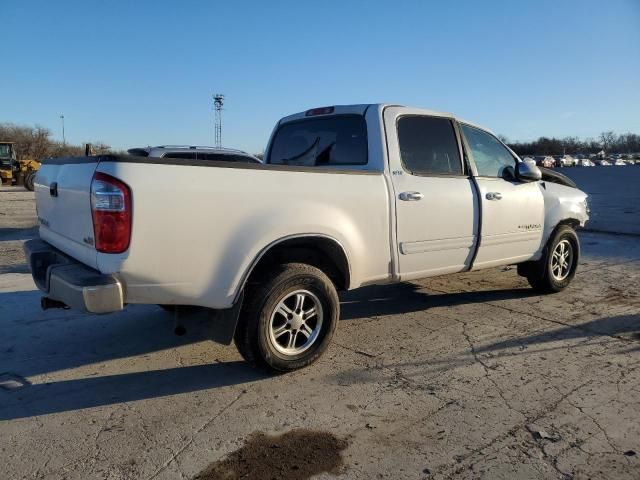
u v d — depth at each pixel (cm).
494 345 472
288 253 415
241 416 348
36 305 595
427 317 554
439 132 512
